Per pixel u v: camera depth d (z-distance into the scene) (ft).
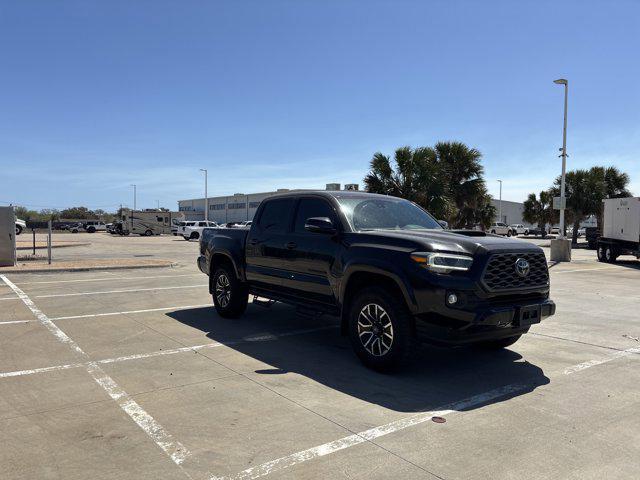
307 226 18.45
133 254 75.92
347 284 17.97
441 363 18.43
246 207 218.38
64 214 343.46
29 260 60.90
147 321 25.26
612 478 10.21
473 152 93.30
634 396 15.06
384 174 83.76
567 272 54.95
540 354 19.84
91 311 27.89
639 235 62.44
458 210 94.73
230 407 13.82
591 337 22.88
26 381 15.87
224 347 20.27
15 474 10.12
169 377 16.38
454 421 13.02
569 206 118.11
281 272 21.47
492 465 10.69
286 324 24.76
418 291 15.35
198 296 33.68
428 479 10.09
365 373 17.03
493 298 15.75
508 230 181.68
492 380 16.47
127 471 10.30
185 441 11.71
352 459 10.90
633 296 36.32
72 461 10.71
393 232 17.66
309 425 12.67
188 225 138.92
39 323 24.61
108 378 16.22
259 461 10.77
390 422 12.91
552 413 13.65
